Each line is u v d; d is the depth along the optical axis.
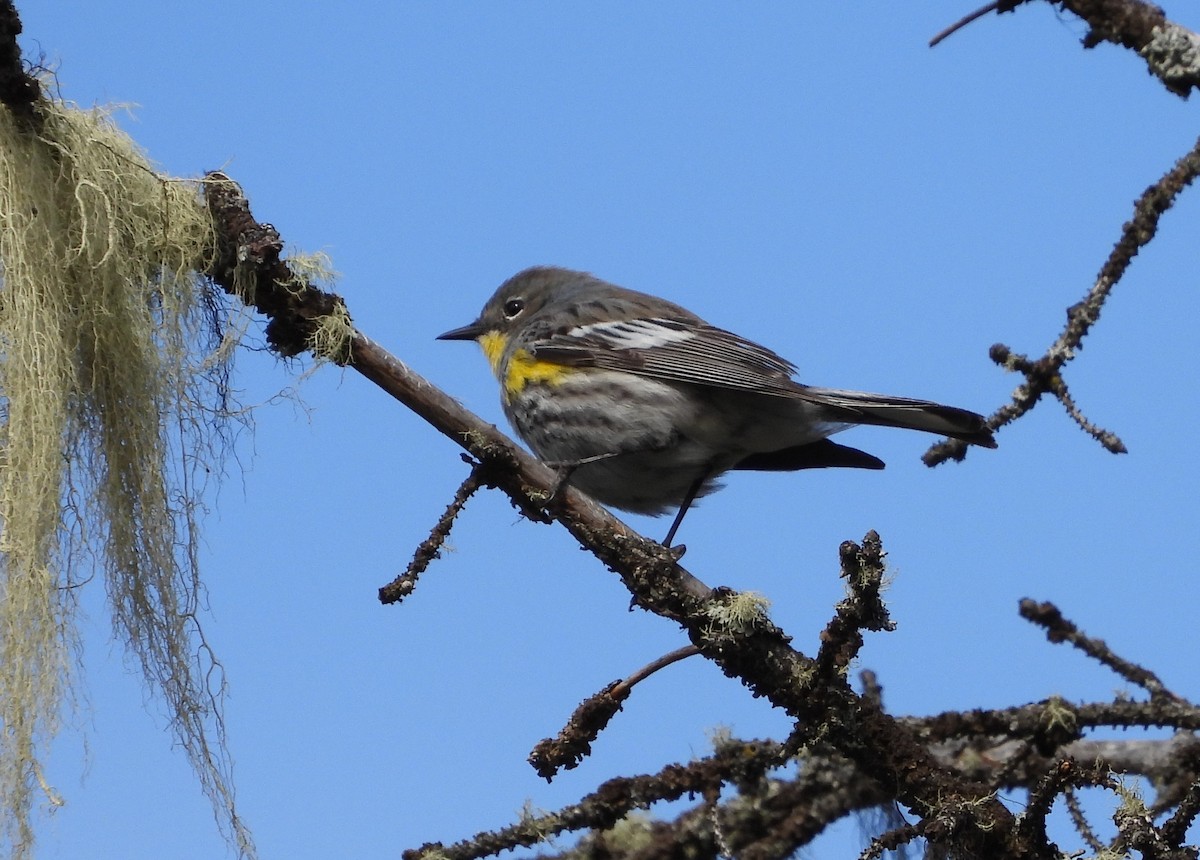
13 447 9.48
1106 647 10.31
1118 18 8.49
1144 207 9.77
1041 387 10.11
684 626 9.54
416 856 9.39
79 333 10.02
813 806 10.70
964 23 8.69
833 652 9.11
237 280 10.12
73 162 9.97
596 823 9.45
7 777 9.02
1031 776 11.32
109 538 9.93
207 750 9.79
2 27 9.42
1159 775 11.67
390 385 9.98
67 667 9.40
